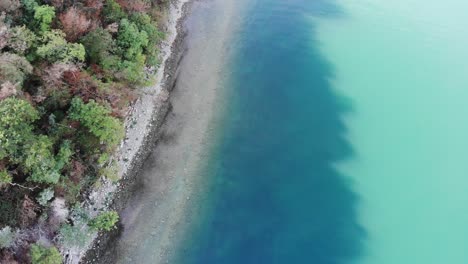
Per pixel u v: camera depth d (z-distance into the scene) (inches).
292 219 1056.8
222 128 1232.8
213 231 1003.3
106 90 1002.1
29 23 930.1
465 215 1124.5
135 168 1076.5
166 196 1042.7
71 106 930.1
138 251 940.0
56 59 908.0
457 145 1302.9
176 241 971.9
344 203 1114.7
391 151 1267.2
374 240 1049.5
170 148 1143.0
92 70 1039.0
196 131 1202.6
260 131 1250.6
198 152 1152.8
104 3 1141.7
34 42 896.3
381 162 1232.2
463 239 1072.8
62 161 884.6
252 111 1304.1
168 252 951.6
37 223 842.8
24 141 792.3
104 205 987.9
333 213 1087.6
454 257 1036.5
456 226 1098.1
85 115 927.7
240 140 1213.1
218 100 1311.5
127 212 995.9
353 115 1360.7
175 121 1212.5
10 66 800.3
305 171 1170.6
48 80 879.7
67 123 922.7
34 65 890.7
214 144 1184.2
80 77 948.0
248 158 1168.8
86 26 1007.0
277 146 1220.5
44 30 922.7
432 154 1269.7
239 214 1043.3
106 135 956.6
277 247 998.4
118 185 1031.0
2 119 740.0
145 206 1015.0
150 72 1298.0
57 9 994.1
